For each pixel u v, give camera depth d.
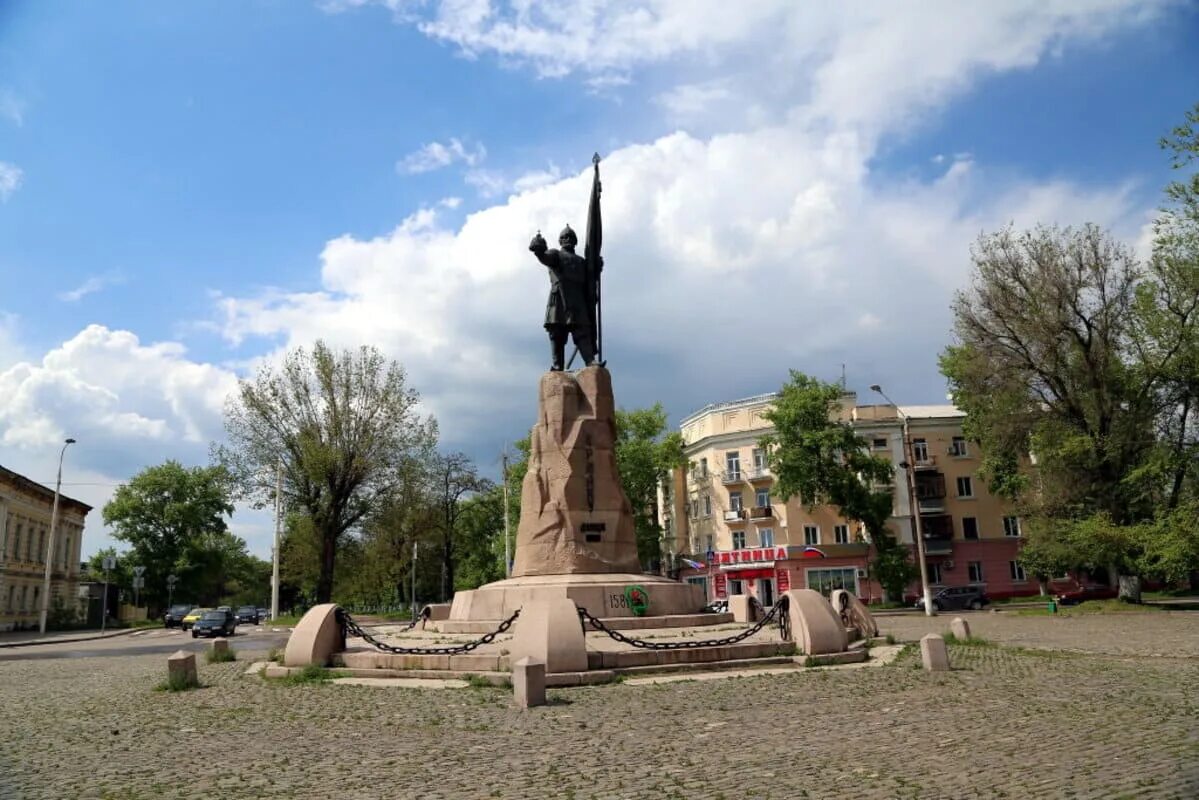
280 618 65.12
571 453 19.88
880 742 8.36
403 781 7.35
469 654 14.21
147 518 77.94
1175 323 36.97
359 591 54.91
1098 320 38.59
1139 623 28.30
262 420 44.72
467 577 73.12
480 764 7.90
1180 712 9.71
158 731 10.29
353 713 11.09
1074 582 58.12
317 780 7.50
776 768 7.38
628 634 16.64
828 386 52.47
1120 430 37.88
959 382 44.72
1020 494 47.03
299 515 46.34
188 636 43.31
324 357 44.91
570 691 12.20
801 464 51.09
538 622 13.39
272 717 11.03
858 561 57.00
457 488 68.00
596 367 20.89
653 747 8.40
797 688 12.10
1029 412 39.75
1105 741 8.19
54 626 62.62
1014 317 39.09
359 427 44.69
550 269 21.81
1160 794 6.28
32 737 10.20
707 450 63.41
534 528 19.69
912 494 42.75
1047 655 16.69
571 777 7.29
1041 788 6.51
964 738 8.46
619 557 19.73
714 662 14.26
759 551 58.34
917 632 26.42
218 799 6.95
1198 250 35.91
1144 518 38.09
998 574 59.00
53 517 51.50
